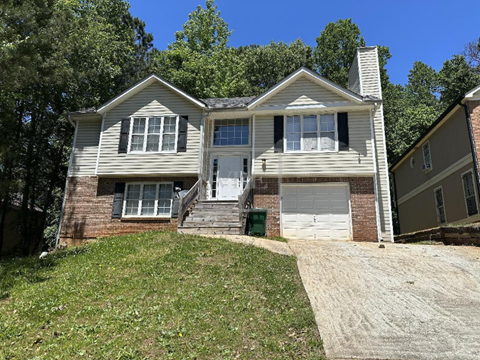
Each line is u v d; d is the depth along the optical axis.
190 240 10.23
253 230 13.34
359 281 7.33
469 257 8.93
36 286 7.45
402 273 7.84
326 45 36.16
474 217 14.23
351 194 14.32
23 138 19.77
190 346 4.77
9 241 22.80
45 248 23.64
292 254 9.41
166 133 15.85
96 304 6.23
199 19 34.12
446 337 4.98
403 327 5.31
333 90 15.06
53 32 15.30
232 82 30.25
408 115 28.27
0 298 6.99
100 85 24.41
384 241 14.35
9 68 11.23
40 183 22.34
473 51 33.00
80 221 15.59
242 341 4.91
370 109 14.84
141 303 6.09
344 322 5.49
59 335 5.21
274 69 35.78
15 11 12.50
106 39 25.73
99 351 4.68
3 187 13.26
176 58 32.00
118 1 30.73
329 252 9.74
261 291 6.57
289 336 5.09
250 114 15.86
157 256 8.74
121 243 10.59
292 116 15.39
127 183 15.85
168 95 16.23
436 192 17.83
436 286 7.03
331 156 14.59
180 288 6.68
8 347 4.95
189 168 15.26
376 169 14.58
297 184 14.73
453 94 28.39
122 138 15.88
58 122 21.41
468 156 14.64
